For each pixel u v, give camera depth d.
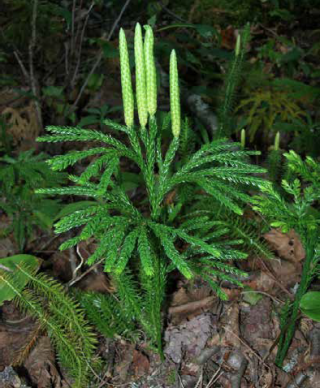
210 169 0.24
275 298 0.33
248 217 0.39
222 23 0.69
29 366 0.29
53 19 0.60
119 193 0.25
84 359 0.28
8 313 0.33
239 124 0.49
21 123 0.50
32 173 0.39
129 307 0.30
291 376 0.29
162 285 0.28
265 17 0.71
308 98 0.56
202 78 0.59
